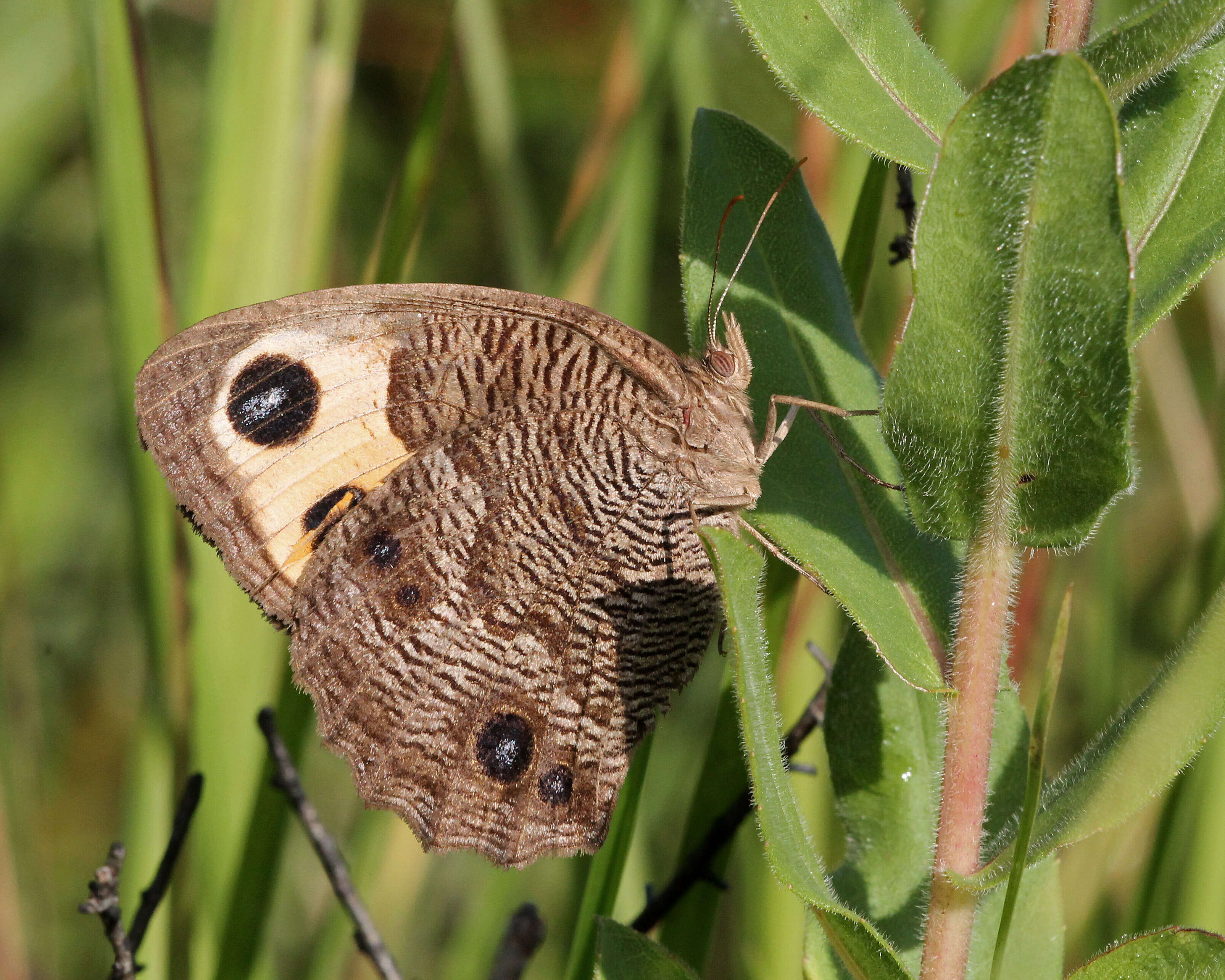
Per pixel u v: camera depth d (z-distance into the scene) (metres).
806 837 0.46
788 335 0.47
